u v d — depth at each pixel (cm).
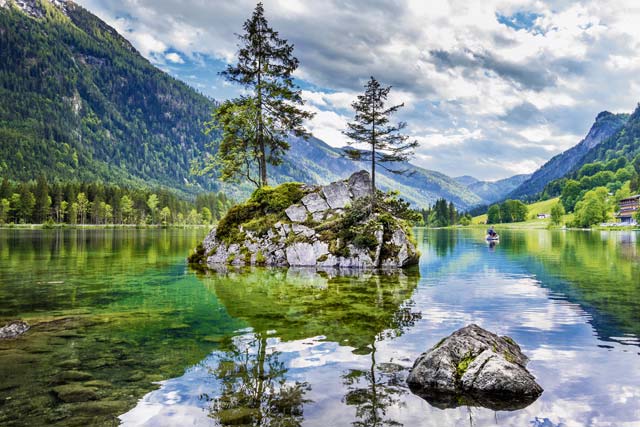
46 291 2048
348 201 3816
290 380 896
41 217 15600
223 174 4450
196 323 1395
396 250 3362
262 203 3922
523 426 702
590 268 3169
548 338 1232
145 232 11888
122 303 1747
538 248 5572
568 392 841
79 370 947
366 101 3934
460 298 1886
